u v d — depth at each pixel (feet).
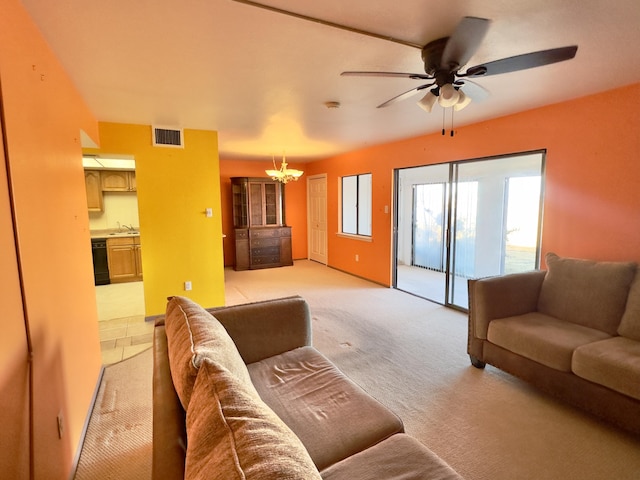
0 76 4.04
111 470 5.92
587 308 8.30
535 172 13.34
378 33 6.10
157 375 4.63
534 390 8.19
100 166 19.38
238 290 18.06
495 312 8.87
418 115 11.85
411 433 6.68
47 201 5.50
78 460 6.14
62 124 6.78
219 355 4.01
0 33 4.10
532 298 9.40
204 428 2.68
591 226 9.80
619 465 5.87
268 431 2.55
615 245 9.32
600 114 9.43
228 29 5.92
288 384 5.70
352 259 21.53
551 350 7.36
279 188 24.67
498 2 5.19
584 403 6.87
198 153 13.75
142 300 16.48
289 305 7.20
